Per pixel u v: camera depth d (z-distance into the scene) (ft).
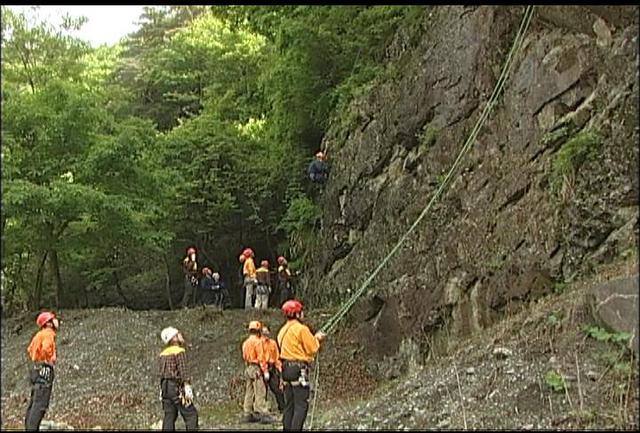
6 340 67.92
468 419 29.68
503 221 46.75
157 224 87.10
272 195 92.22
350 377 53.88
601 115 42.34
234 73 112.68
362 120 69.87
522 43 50.11
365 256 63.36
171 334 34.91
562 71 45.78
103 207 71.41
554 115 45.78
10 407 51.65
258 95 103.65
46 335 36.04
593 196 40.47
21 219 70.59
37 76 80.43
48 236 74.08
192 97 112.98
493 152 50.70
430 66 59.93
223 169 94.32
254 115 104.68
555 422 28.09
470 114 54.70
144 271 104.06
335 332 60.34
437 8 63.00
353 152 70.18
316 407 44.86
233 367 57.31
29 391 55.42
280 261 78.33
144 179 76.38
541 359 32.53
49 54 82.89
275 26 84.43
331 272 70.64
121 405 50.70
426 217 54.65
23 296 83.97
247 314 69.67
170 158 93.04
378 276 58.70
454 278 49.19
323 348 58.18
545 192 44.27
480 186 50.49
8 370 59.98
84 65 90.07
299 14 79.87
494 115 51.44
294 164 86.58
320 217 76.79
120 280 103.76
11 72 79.97
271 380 42.73
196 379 56.18
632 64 41.24
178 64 117.60
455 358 37.37
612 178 39.91
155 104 119.14
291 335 32.50
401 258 55.93
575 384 29.96
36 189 68.54
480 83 54.24
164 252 88.89
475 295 46.83
